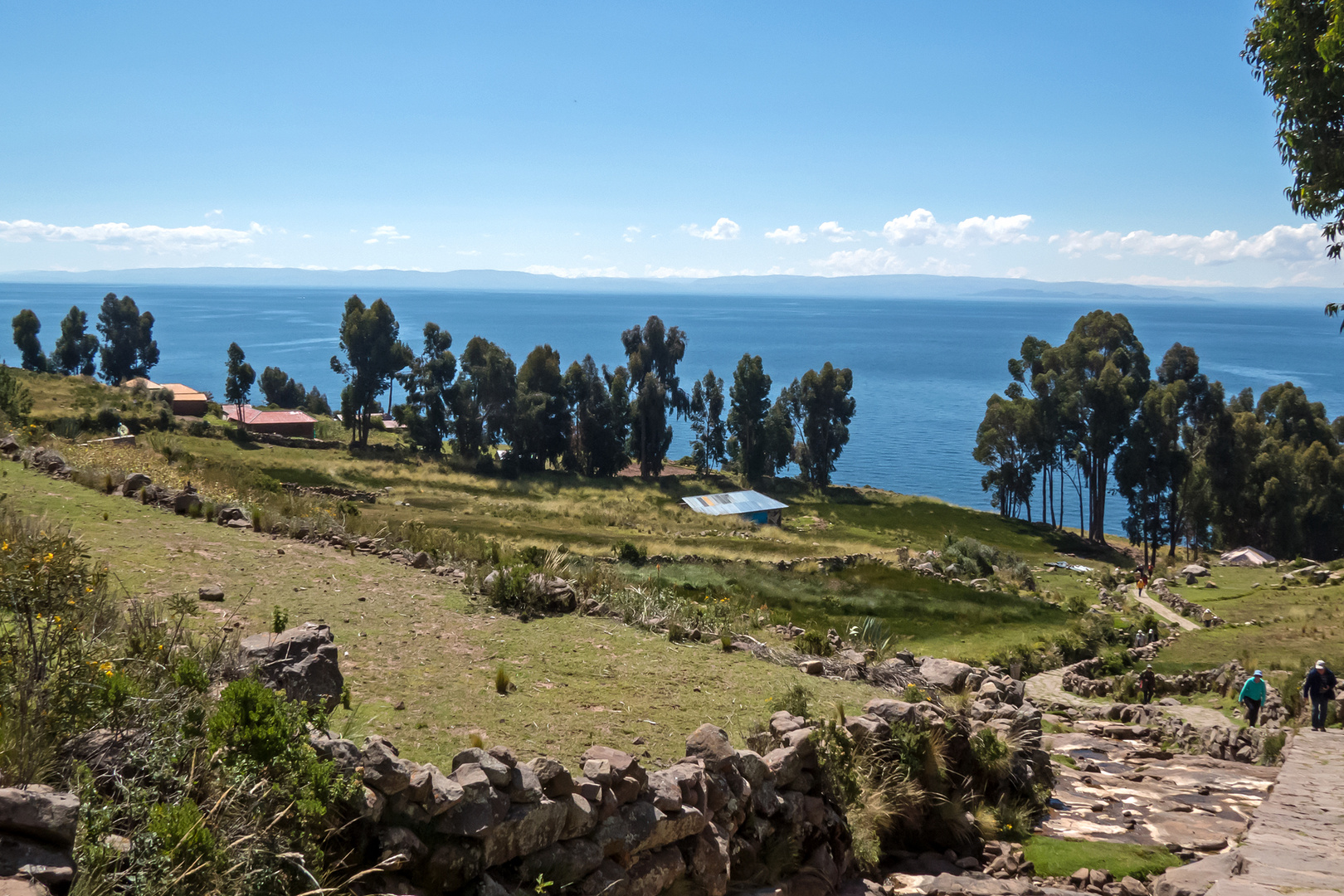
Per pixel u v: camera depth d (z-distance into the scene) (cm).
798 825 742
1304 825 959
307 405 15838
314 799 440
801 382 12544
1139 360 11412
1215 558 10162
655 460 11488
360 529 1784
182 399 10275
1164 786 1220
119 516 1318
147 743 459
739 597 2427
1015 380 12069
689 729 820
